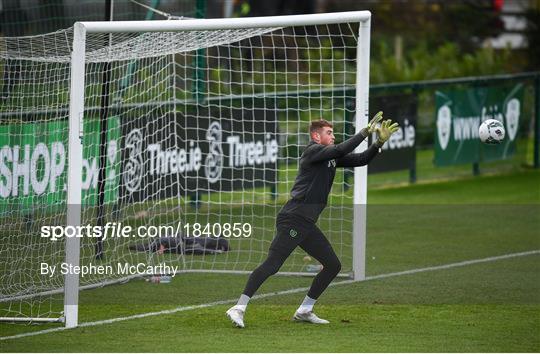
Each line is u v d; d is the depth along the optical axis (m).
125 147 48.94
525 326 33.62
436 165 71.12
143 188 50.03
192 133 57.69
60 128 46.09
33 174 44.72
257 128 61.19
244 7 92.12
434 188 69.94
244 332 32.56
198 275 42.91
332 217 58.12
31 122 45.09
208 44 40.97
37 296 38.38
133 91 51.69
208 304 37.22
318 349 30.20
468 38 107.31
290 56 85.81
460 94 72.19
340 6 105.38
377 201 65.00
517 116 77.38
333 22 40.50
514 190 69.31
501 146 76.38
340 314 35.50
